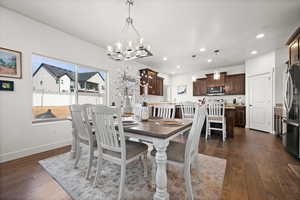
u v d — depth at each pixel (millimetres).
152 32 2910
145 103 5273
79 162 2117
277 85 3977
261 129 4367
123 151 1305
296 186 1515
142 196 1345
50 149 2691
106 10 2213
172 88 7645
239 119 5086
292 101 2371
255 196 1354
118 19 2461
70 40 3053
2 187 1488
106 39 3273
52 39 2742
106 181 1599
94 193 1389
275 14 2275
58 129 2848
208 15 2314
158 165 1229
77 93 3359
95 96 3783
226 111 3613
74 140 2229
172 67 6059
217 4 2045
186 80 7188
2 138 2135
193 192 1412
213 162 2113
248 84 4781
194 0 1965
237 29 2771
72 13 2303
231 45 3598
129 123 1713
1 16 2139
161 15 2322
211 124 3863
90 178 1667
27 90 2406
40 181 1604
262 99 4352
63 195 1369
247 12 2229
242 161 2150
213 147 2818
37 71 2664
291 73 2398
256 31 2850
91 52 3498
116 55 2227
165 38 3195
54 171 1829
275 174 1765
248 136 3695
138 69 5301
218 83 5832
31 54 2455
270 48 3811
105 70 3883
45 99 2793
